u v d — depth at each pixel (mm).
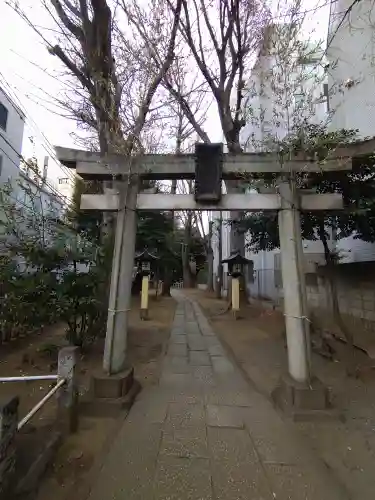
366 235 5898
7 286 4973
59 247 5195
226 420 3619
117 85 5461
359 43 8422
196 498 2316
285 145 4117
